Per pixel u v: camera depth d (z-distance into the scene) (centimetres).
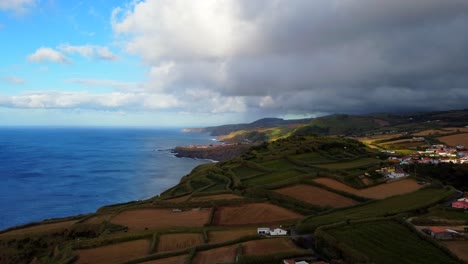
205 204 10950
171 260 6069
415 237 6269
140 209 11169
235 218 9588
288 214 9706
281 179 13375
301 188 11962
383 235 6391
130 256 6694
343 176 12988
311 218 8219
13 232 10025
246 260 5719
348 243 6025
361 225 6919
